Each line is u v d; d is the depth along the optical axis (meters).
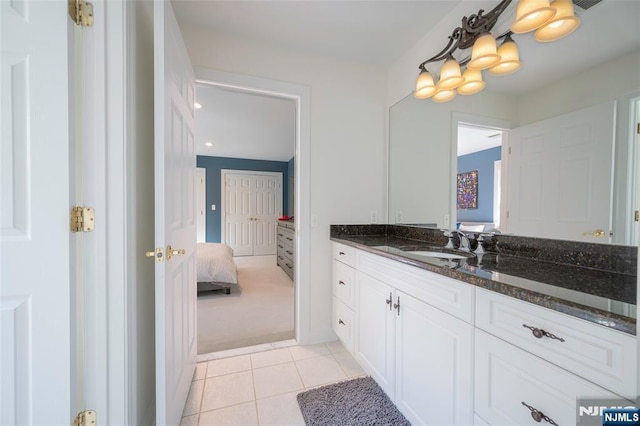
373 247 1.54
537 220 1.18
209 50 1.71
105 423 0.90
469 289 0.90
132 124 0.96
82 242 0.87
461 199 1.62
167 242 1.01
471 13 1.42
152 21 1.25
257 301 2.99
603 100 0.96
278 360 1.81
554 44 1.11
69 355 0.84
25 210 0.80
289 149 5.09
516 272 0.92
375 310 1.46
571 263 1.05
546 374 0.68
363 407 1.35
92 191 0.88
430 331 1.07
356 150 2.14
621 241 0.91
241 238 6.05
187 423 1.26
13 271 0.79
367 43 1.86
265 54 1.85
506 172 1.33
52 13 0.80
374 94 2.19
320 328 2.07
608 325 0.56
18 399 0.81
